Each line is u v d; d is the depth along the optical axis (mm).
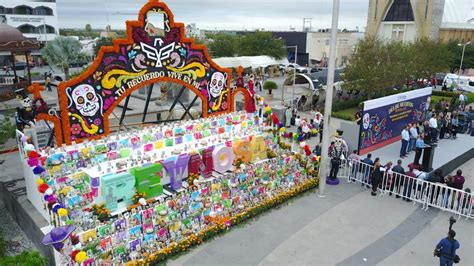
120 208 11430
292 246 11016
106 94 12828
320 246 11039
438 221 12680
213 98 16328
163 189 12695
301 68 54562
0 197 14000
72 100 12109
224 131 15812
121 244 9711
